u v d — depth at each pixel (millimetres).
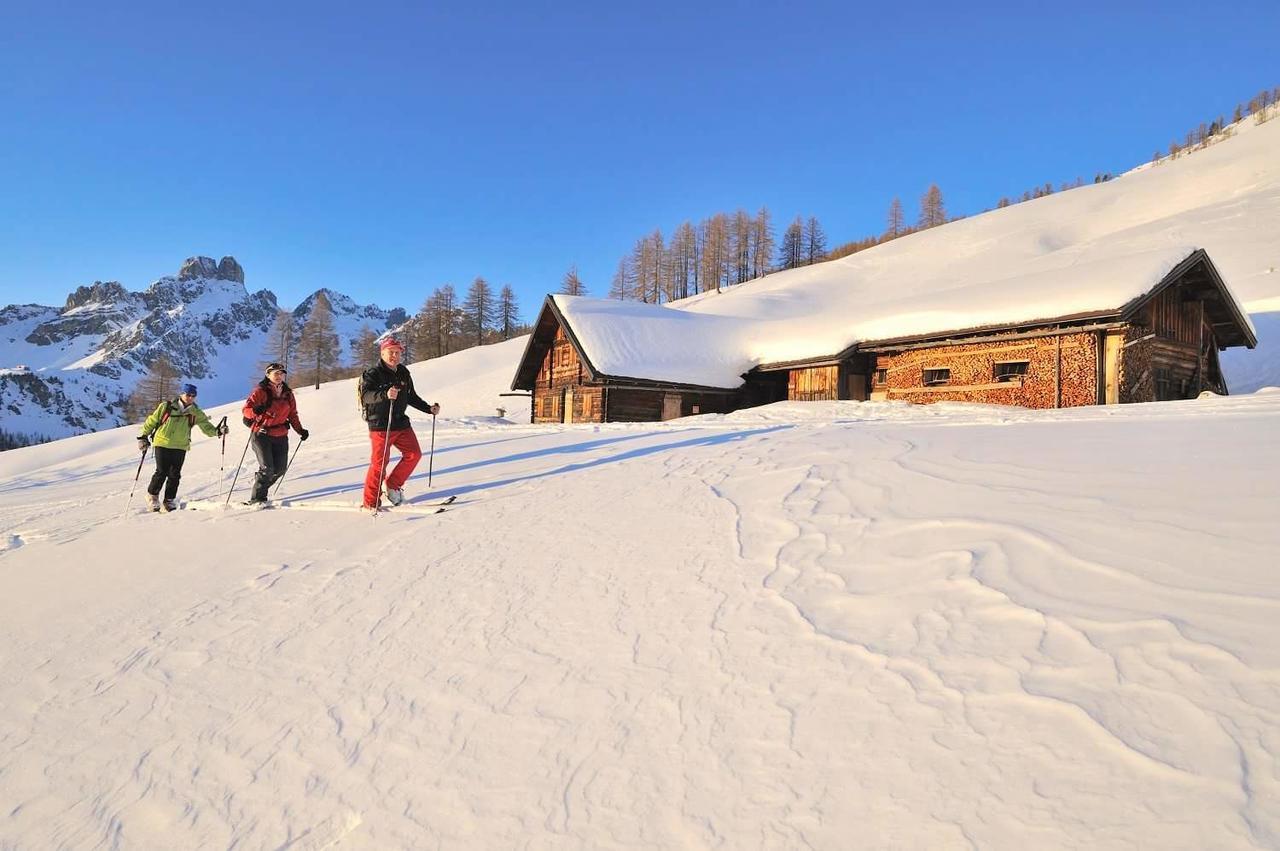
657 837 2098
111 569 6047
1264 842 1598
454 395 46750
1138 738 2000
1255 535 2949
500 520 5848
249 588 5000
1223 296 18172
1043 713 2188
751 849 1968
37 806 2859
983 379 18391
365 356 87812
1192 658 2242
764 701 2607
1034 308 17078
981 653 2557
